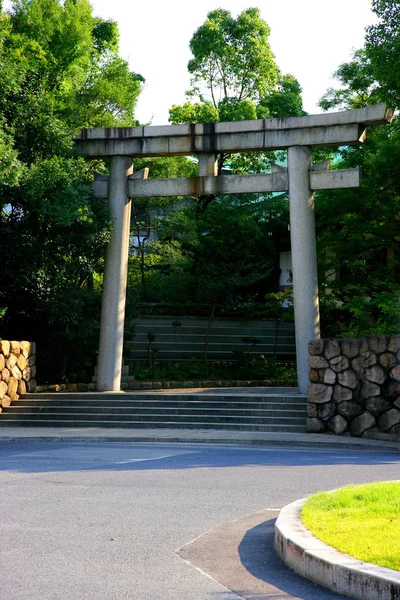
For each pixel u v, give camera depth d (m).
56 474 12.09
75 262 24.11
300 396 21.00
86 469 12.69
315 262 22.64
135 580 6.29
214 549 7.34
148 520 8.60
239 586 6.15
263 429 19.62
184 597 5.86
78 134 24.14
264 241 37.88
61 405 22.31
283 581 6.28
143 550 7.27
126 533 7.96
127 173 24.09
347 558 6.06
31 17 27.30
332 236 27.86
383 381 18.03
